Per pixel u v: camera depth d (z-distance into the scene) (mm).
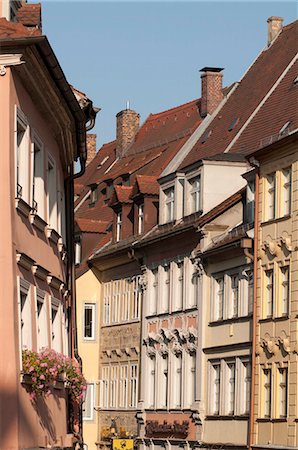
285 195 51094
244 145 63188
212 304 58688
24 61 22578
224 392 56281
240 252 55312
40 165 27453
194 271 61250
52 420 27297
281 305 50625
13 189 22672
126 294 71375
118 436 69688
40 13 27703
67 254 35594
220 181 61125
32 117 25484
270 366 50719
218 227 59250
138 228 70688
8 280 22125
